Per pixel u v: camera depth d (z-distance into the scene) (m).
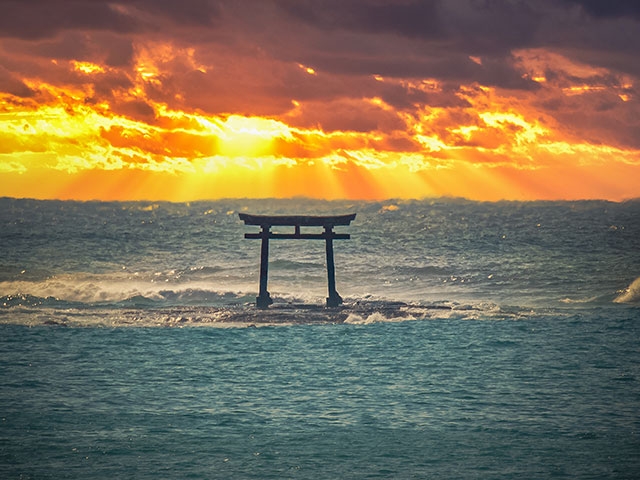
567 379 25.36
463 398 23.03
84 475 16.91
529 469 17.31
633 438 19.25
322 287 52.81
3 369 26.61
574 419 20.83
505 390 23.94
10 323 35.62
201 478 16.86
